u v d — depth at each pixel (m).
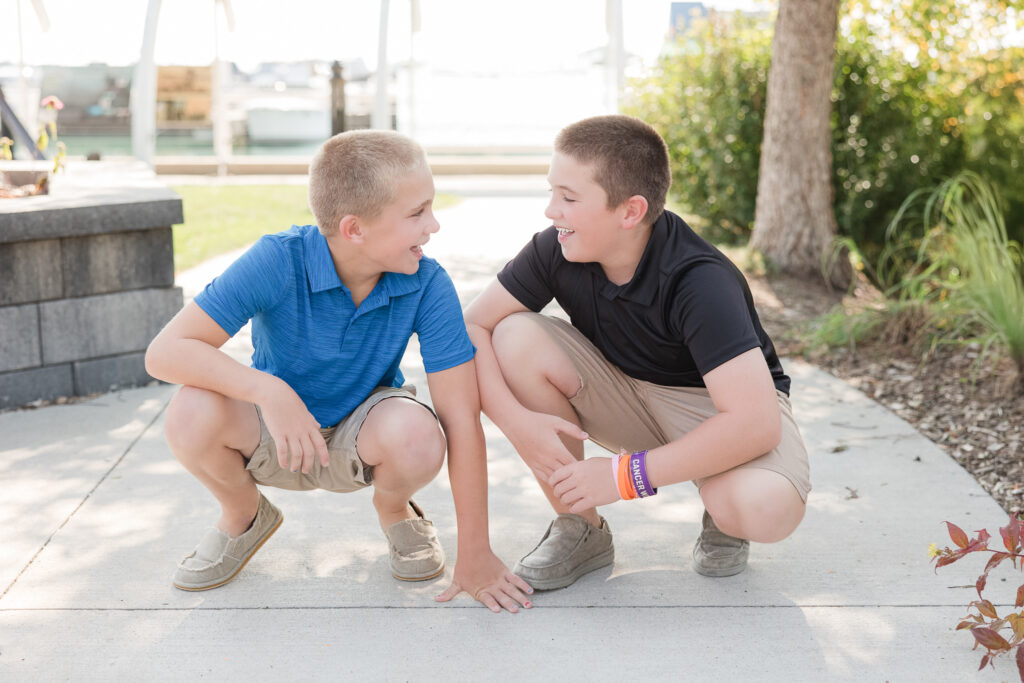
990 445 3.24
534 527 2.70
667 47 7.64
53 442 3.29
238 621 2.20
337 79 13.16
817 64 5.58
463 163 12.55
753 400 2.06
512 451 3.29
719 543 2.42
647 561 2.50
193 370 2.09
